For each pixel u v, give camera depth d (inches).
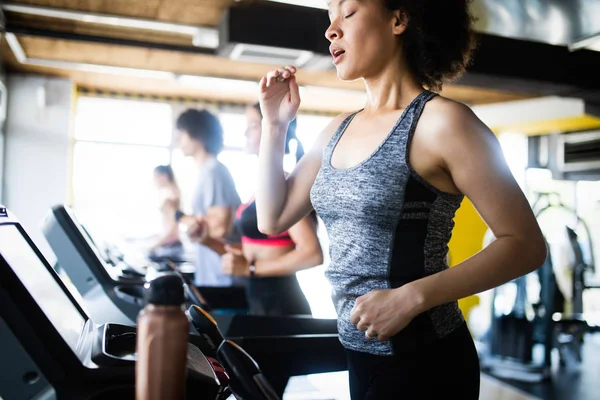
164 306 25.4
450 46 47.4
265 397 30.7
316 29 171.5
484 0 139.8
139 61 267.4
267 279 95.4
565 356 230.5
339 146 47.2
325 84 309.0
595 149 297.3
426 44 46.3
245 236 99.0
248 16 167.0
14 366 31.5
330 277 45.9
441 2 45.9
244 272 93.6
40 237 309.3
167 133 363.3
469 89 295.3
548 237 237.3
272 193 52.5
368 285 42.9
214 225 112.1
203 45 228.5
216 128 114.6
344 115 52.8
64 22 209.3
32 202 310.3
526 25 159.6
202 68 277.9
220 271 114.2
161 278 25.9
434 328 42.2
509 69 190.4
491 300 213.3
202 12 188.9
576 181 317.7
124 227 354.3
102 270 88.2
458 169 41.0
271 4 168.9
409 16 44.7
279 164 52.9
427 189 42.1
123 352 38.3
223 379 41.9
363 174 42.8
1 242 37.0
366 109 49.3
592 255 263.9
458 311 45.3
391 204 41.8
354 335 44.2
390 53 45.8
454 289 38.8
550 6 143.9
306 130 397.1
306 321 78.2
